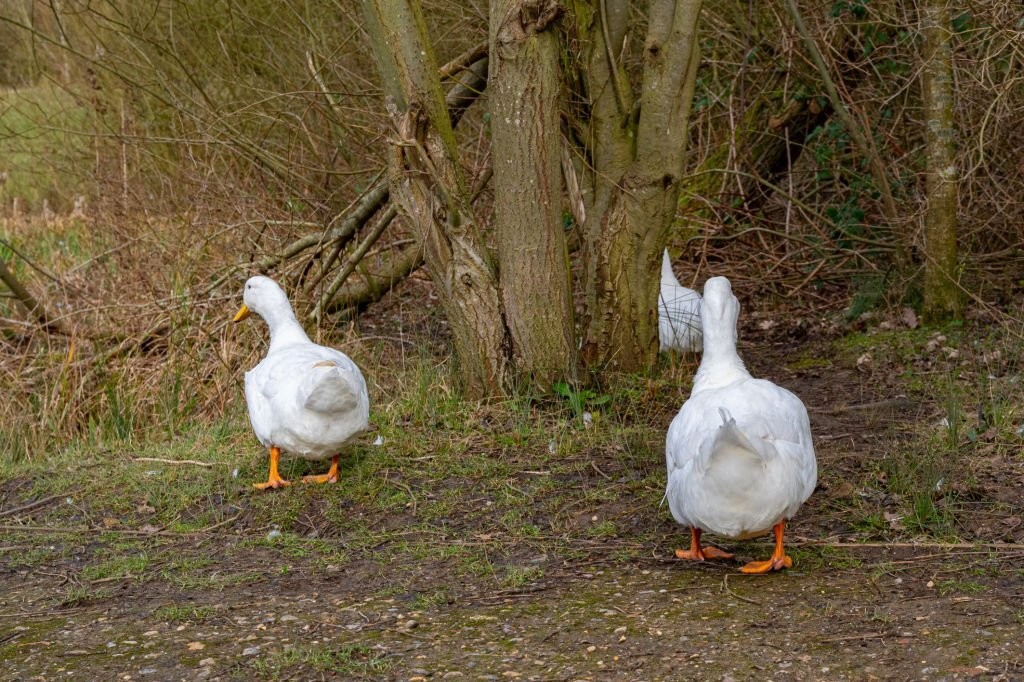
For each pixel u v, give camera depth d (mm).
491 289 6609
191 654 3807
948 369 7133
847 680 3312
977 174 8773
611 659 3574
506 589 4277
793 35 9195
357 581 4496
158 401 7594
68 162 12344
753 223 10047
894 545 4480
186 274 8977
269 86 10945
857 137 8539
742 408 3975
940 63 7730
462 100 8547
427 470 5762
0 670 3738
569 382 6629
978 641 3508
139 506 5637
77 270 9531
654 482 5387
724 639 3666
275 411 5395
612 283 6953
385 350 8492
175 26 11102
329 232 8773
